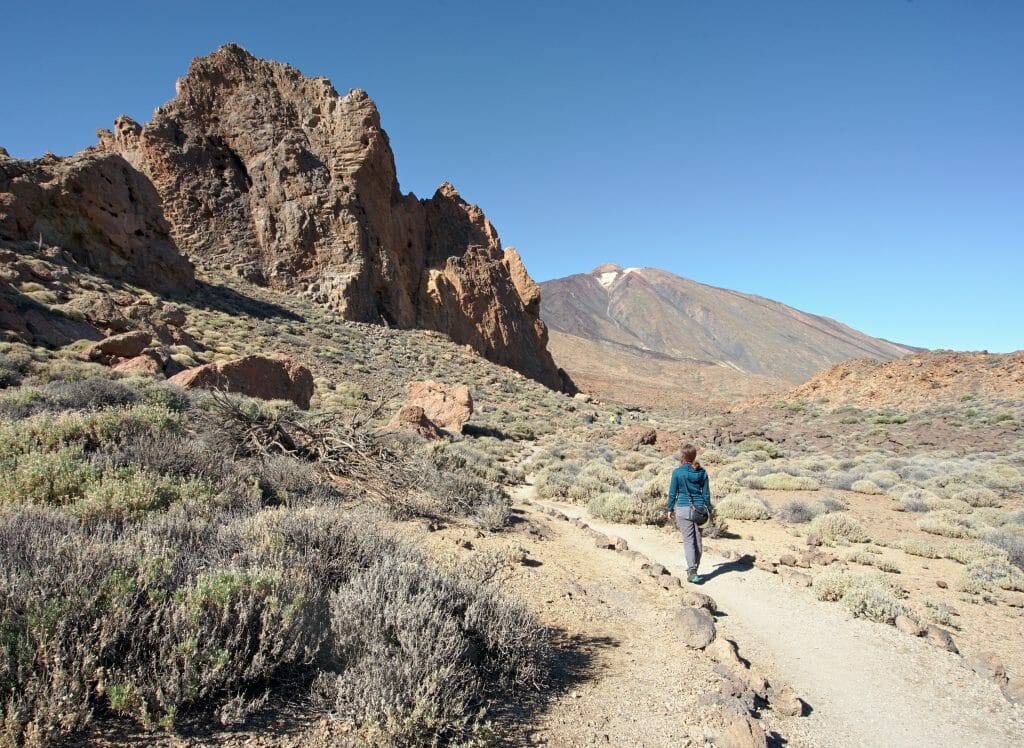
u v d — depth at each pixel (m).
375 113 55.56
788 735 4.20
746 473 20.94
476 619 4.26
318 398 27.70
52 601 3.01
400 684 3.34
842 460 27.06
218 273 45.72
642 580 7.55
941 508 15.31
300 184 51.34
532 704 3.99
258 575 3.75
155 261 35.72
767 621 6.59
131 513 5.44
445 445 17.25
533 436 32.84
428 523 8.59
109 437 8.04
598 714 4.01
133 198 35.88
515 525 9.78
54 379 15.14
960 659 5.82
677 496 8.15
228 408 10.55
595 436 33.91
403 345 49.31
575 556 8.41
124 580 3.37
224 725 3.00
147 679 2.96
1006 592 8.23
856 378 64.62
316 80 56.97
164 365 20.92
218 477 7.75
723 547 10.32
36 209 29.36
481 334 69.25
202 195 49.22
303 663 3.55
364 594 4.04
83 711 2.72
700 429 42.41
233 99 53.19
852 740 4.24
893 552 10.55
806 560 9.20
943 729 4.50
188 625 3.21
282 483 8.54
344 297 49.31
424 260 68.44
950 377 56.78
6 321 19.08
